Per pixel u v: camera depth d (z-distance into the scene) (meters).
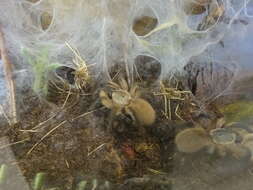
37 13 0.34
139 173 0.29
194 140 0.31
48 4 0.33
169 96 0.34
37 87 0.34
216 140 0.31
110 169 0.30
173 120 0.33
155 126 0.32
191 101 0.34
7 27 0.33
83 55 0.35
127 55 0.35
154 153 0.31
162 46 0.34
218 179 0.29
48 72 0.35
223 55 0.35
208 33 0.35
